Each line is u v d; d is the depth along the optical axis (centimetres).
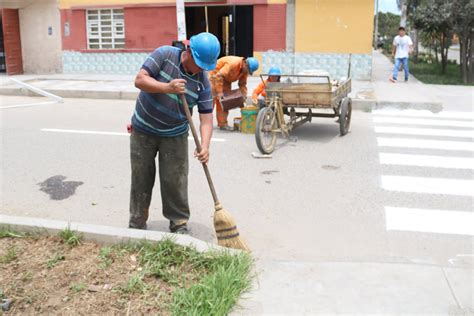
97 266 381
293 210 564
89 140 900
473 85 1698
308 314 346
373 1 1638
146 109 422
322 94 835
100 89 1480
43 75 1930
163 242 397
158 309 335
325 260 436
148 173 452
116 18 1916
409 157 788
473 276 399
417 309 352
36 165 743
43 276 369
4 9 1927
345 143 884
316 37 1695
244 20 1844
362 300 363
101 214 554
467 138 923
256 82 1620
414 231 504
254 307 351
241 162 762
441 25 1836
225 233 426
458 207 571
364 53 1678
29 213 557
